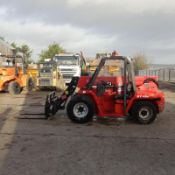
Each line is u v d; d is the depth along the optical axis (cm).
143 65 8112
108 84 1055
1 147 758
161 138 862
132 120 1107
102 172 599
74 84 1133
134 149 752
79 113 1050
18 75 2117
